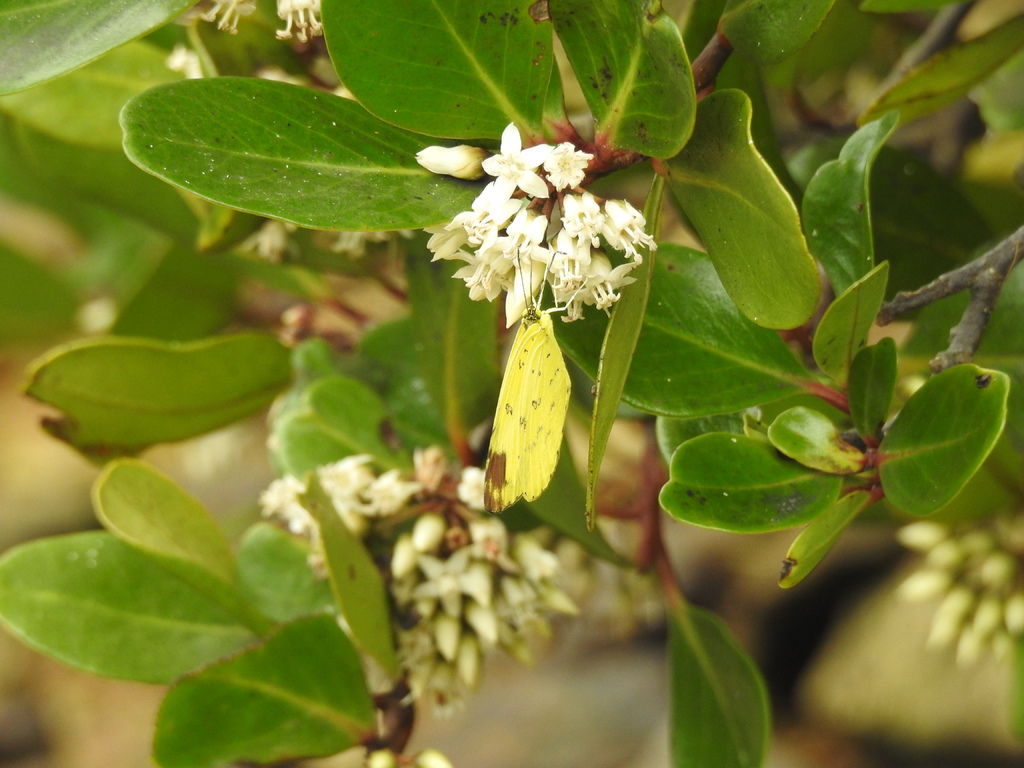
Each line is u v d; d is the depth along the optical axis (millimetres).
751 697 302
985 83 346
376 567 302
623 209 244
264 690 289
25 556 307
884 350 256
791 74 377
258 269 394
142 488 305
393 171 247
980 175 450
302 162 244
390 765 294
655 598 372
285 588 320
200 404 344
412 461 332
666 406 269
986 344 291
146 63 325
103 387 331
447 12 241
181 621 313
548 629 314
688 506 252
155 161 237
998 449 330
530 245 242
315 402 331
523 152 243
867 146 271
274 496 318
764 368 272
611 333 241
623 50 242
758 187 238
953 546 369
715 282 275
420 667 302
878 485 258
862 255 271
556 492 292
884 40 448
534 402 259
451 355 309
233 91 244
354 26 240
